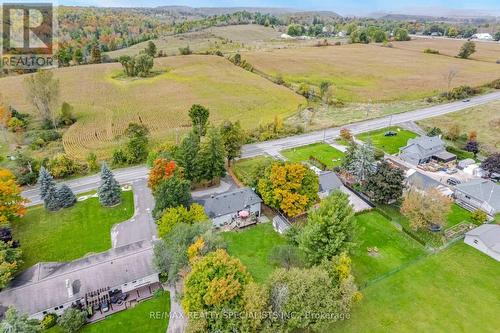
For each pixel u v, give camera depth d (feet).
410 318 125.29
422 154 247.91
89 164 236.84
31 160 228.22
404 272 147.13
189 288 112.57
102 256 143.95
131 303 131.85
